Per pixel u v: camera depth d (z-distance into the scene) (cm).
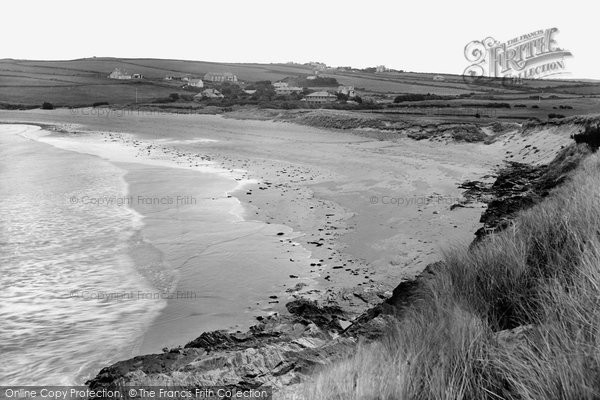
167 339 940
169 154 4225
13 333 966
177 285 1246
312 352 594
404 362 309
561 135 3478
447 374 290
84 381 773
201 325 1005
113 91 14850
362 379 305
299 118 7469
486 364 289
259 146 4803
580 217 486
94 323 1020
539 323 322
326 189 2588
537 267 440
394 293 755
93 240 1644
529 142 3791
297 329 865
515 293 416
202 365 623
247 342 800
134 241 1639
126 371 701
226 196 2411
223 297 1166
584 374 241
